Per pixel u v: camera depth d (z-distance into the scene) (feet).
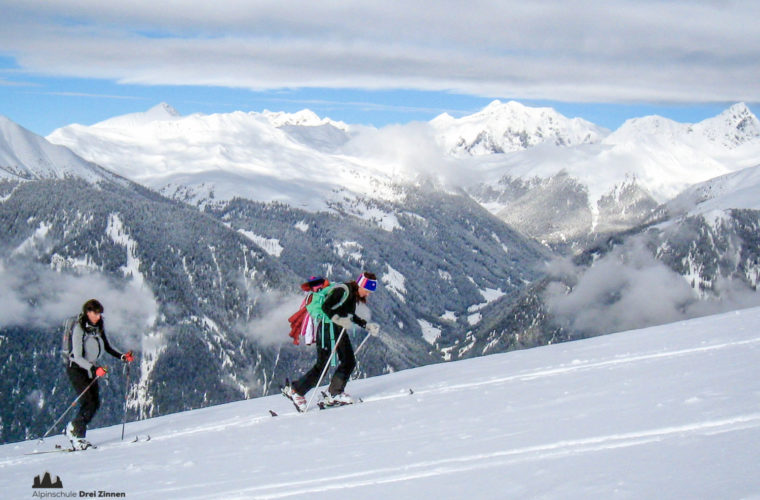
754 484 12.14
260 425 31.68
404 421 26.12
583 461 15.81
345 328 33.32
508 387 30.48
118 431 38.19
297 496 17.07
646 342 38.96
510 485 14.87
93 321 34.37
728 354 29.78
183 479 21.42
